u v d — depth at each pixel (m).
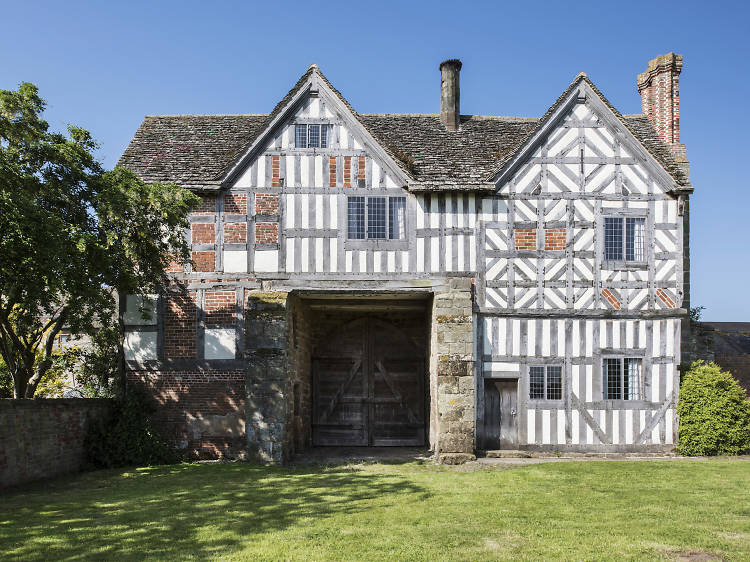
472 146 14.64
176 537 6.59
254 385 12.38
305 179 13.29
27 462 10.07
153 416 12.94
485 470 11.31
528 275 13.28
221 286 13.11
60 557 5.91
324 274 13.07
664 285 13.40
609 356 13.28
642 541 6.43
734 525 7.06
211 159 14.13
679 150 15.66
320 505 8.20
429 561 5.77
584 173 13.52
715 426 12.80
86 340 16.30
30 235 9.03
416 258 13.18
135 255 11.12
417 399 16.22
